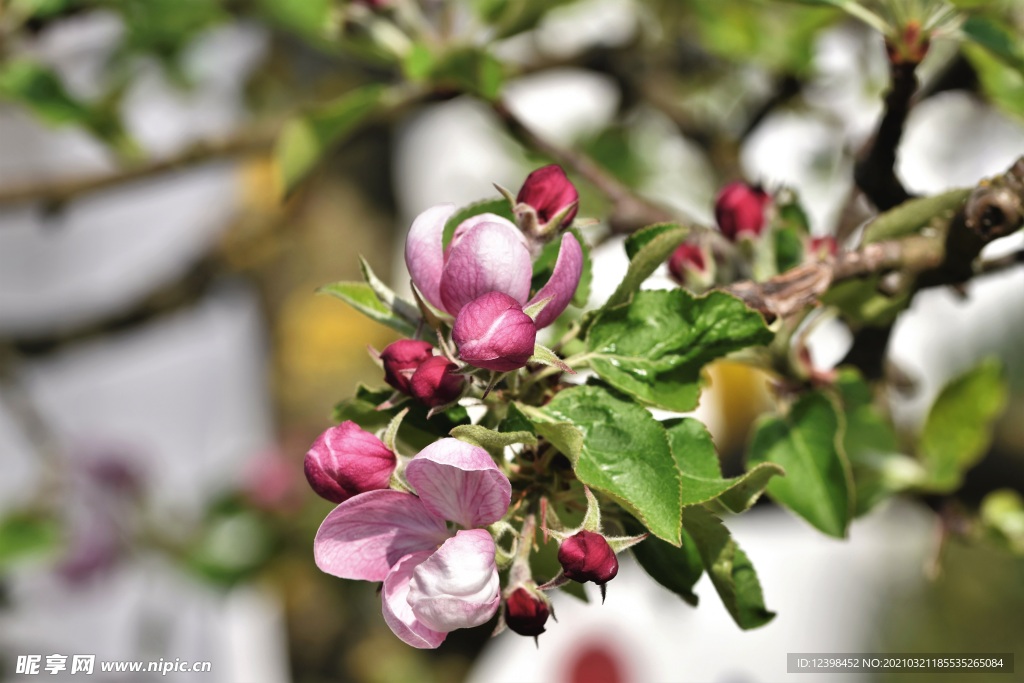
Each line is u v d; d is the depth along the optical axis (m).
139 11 0.82
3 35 0.70
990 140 0.89
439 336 0.45
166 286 1.09
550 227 0.46
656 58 0.89
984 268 0.52
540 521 0.46
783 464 0.52
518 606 0.44
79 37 0.88
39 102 0.70
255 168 1.17
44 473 1.09
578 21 0.97
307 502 1.16
